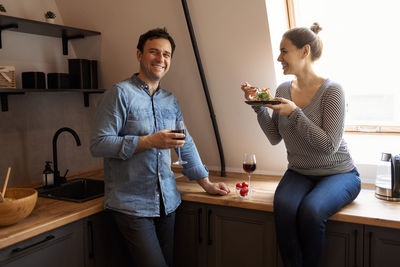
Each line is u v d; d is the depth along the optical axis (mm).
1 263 1537
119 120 1813
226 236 2068
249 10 2027
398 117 2355
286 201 1752
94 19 2604
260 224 1960
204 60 2348
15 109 2395
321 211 1651
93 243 1975
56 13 2676
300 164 1959
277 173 2586
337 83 1832
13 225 1656
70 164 2764
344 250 1766
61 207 1921
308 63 1894
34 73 2289
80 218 1852
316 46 1870
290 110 1793
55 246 1770
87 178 2590
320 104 1847
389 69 2312
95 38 2691
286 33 1896
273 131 2111
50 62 2633
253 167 1986
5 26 2236
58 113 2666
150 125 1901
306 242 1671
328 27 2348
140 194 1896
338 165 1908
